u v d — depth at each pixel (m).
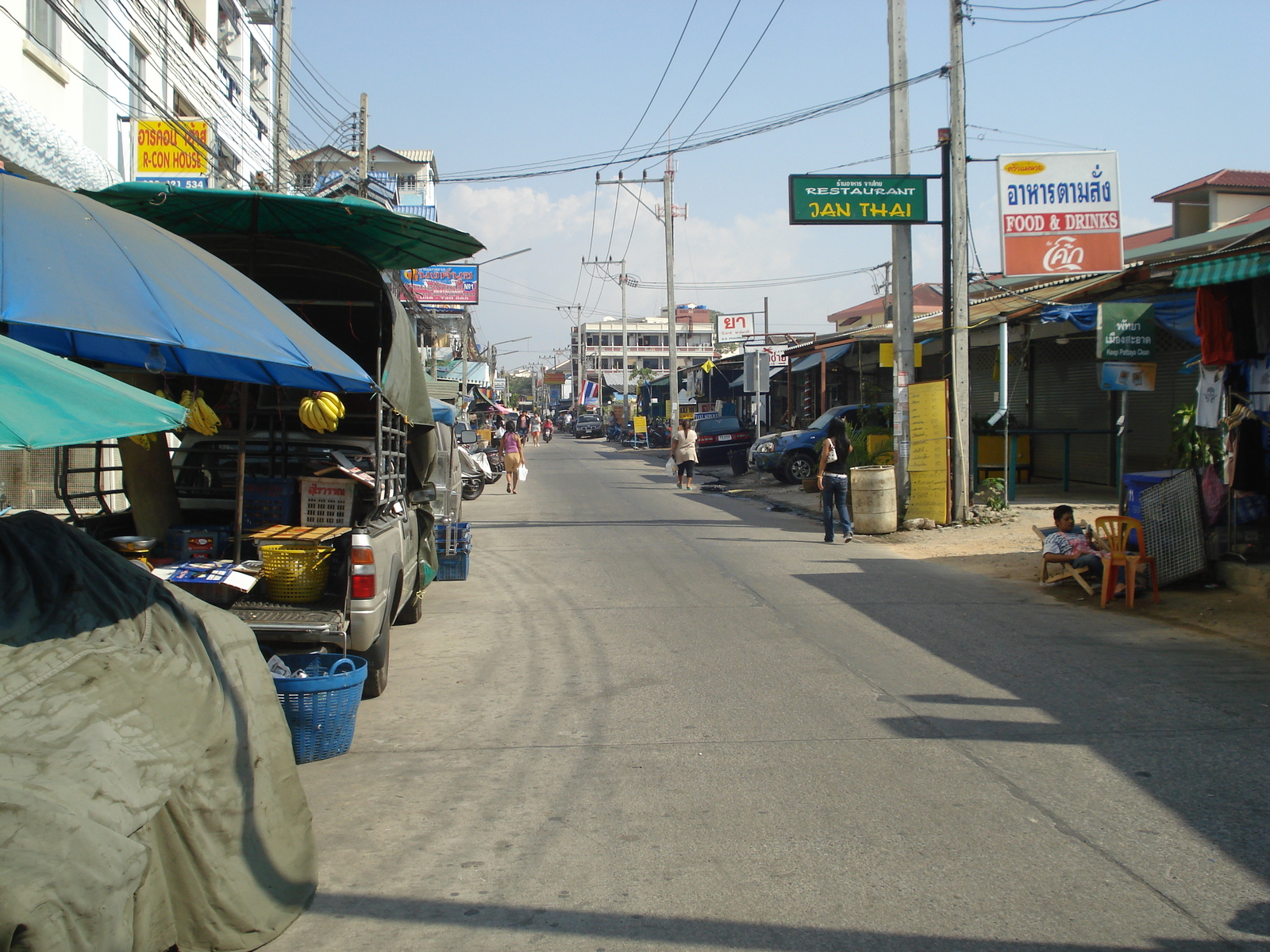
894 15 14.66
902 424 15.16
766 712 6.10
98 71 14.34
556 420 106.44
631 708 6.27
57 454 6.59
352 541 5.95
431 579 9.34
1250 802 4.60
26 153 10.91
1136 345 12.41
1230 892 3.76
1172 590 9.50
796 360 29.64
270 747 4.00
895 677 6.87
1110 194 14.15
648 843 4.27
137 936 3.14
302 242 7.14
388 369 7.04
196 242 7.31
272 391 7.85
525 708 6.30
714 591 10.23
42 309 4.26
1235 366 9.89
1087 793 4.74
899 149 14.77
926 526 14.58
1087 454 19.30
